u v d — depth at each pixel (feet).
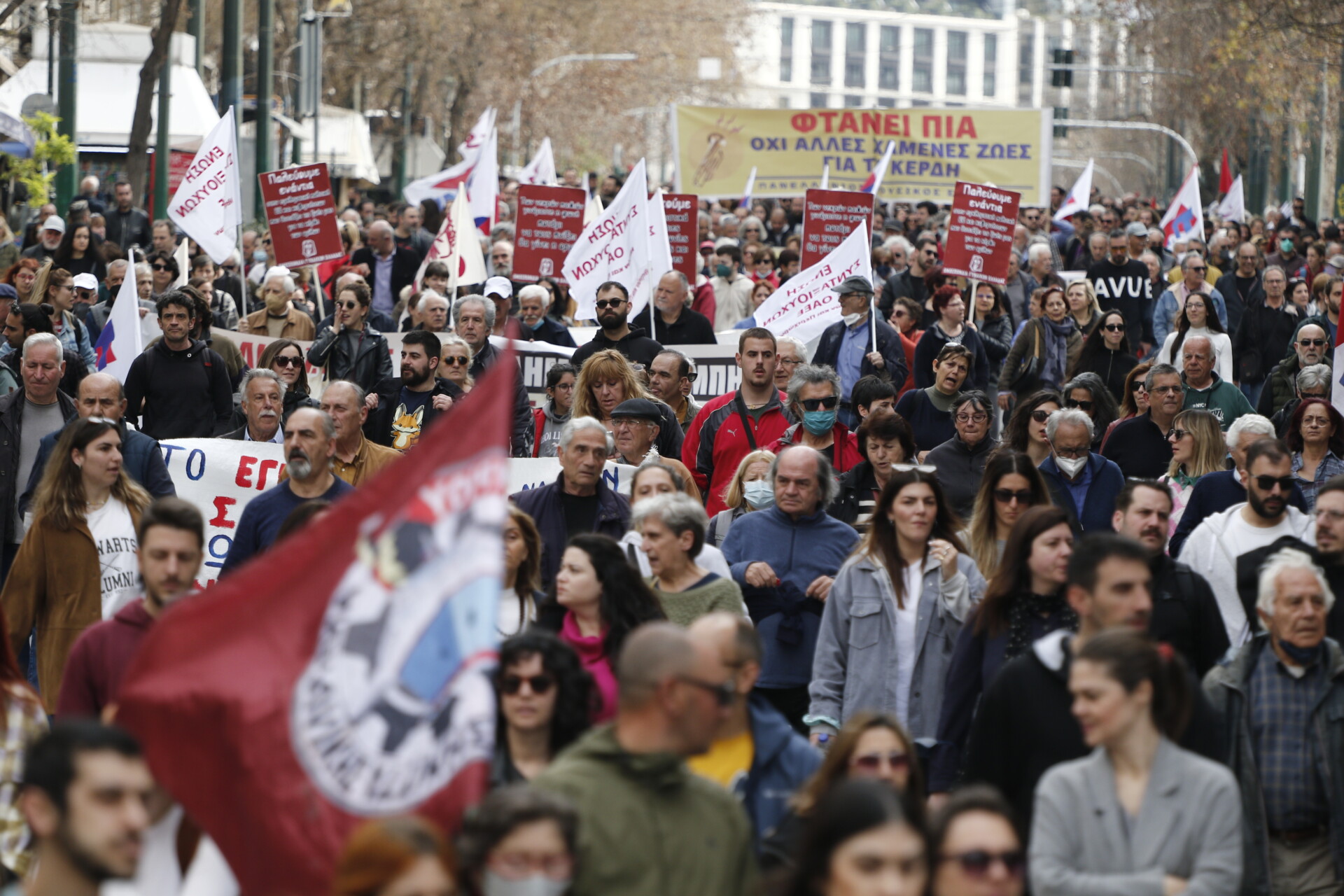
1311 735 51.98
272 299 134.51
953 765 56.90
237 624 34.19
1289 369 123.03
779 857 44.09
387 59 463.01
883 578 62.23
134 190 217.36
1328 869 51.93
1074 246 230.27
